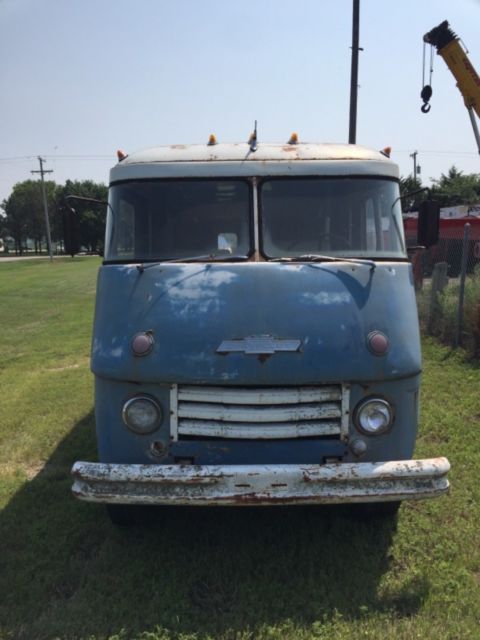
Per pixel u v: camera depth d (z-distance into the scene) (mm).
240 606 3061
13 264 53594
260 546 3637
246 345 3137
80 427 5930
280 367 3105
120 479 2986
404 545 3582
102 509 4160
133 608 3074
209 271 3396
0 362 9445
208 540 3711
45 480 4676
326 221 3725
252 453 3191
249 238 3688
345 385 3170
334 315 3223
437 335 9367
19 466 5012
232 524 3908
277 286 3307
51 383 7812
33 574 3400
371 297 3311
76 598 3162
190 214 3750
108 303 3424
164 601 3109
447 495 4191
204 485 2979
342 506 4117
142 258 3732
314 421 3182
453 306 8984
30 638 2873
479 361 7688
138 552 3592
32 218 97125
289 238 3697
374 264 3428
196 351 3152
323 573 3307
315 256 3535
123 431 3270
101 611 3045
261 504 2963
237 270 3383
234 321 3205
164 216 3762
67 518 4031
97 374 3295
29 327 13469
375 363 3152
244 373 3105
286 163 3762
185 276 3391
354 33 14359
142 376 3166
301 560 3480
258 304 3248
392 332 3252
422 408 5984
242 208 3730
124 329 3293
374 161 3812
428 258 16031
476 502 4082
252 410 3143
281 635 2855
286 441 3180
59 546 3676
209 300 3283
